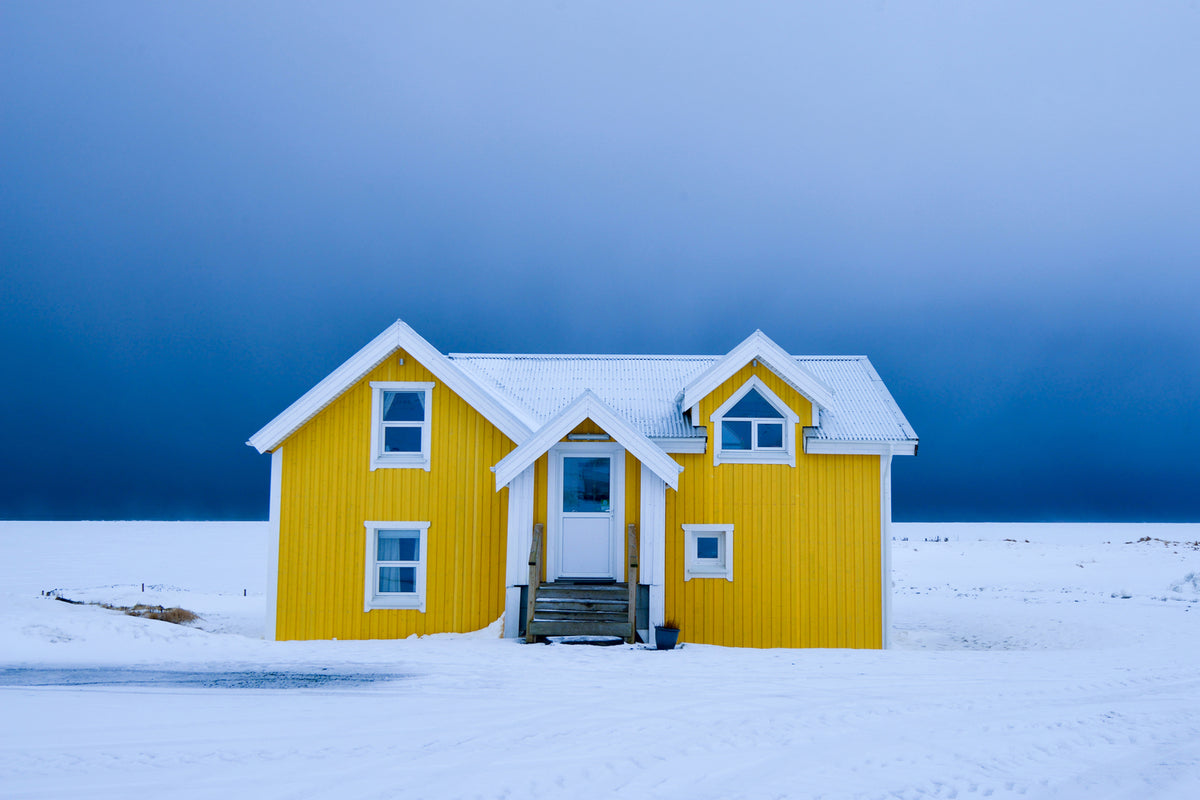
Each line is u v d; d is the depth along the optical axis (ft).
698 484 65.21
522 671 44.98
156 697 38.11
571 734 31.50
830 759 28.45
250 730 31.94
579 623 56.70
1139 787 25.82
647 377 76.33
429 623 61.98
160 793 24.49
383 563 62.85
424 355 62.80
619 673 44.78
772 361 64.59
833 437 64.90
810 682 42.96
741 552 64.69
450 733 31.58
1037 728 33.22
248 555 191.62
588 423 61.98
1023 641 71.31
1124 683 43.65
